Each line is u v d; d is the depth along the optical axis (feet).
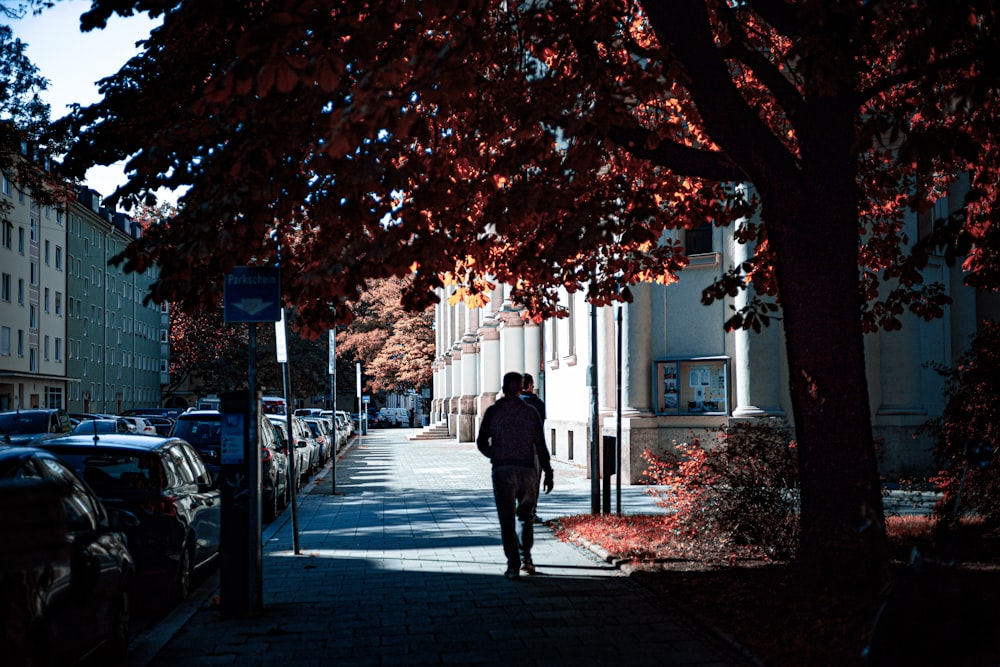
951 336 74.38
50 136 30.48
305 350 273.13
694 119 36.73
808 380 27.07
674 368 69.97
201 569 38.52
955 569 17.22
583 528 42.32
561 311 41.45
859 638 21.49
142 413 176.96
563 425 98.22
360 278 26.63
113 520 22.75
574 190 26.50
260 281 28.25
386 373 238.07
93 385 272.72
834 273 26.89
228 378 272.10
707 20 26.53
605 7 25.66
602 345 78.43
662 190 38.99
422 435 182.39
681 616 25.85
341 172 25.41
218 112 25.91
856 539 26.68
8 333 209.87
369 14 22.74
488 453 32.96
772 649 21.36
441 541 42.78
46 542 9.87
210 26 27.66
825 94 22.76
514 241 36.78
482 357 140.26
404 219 26.55
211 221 25.95
